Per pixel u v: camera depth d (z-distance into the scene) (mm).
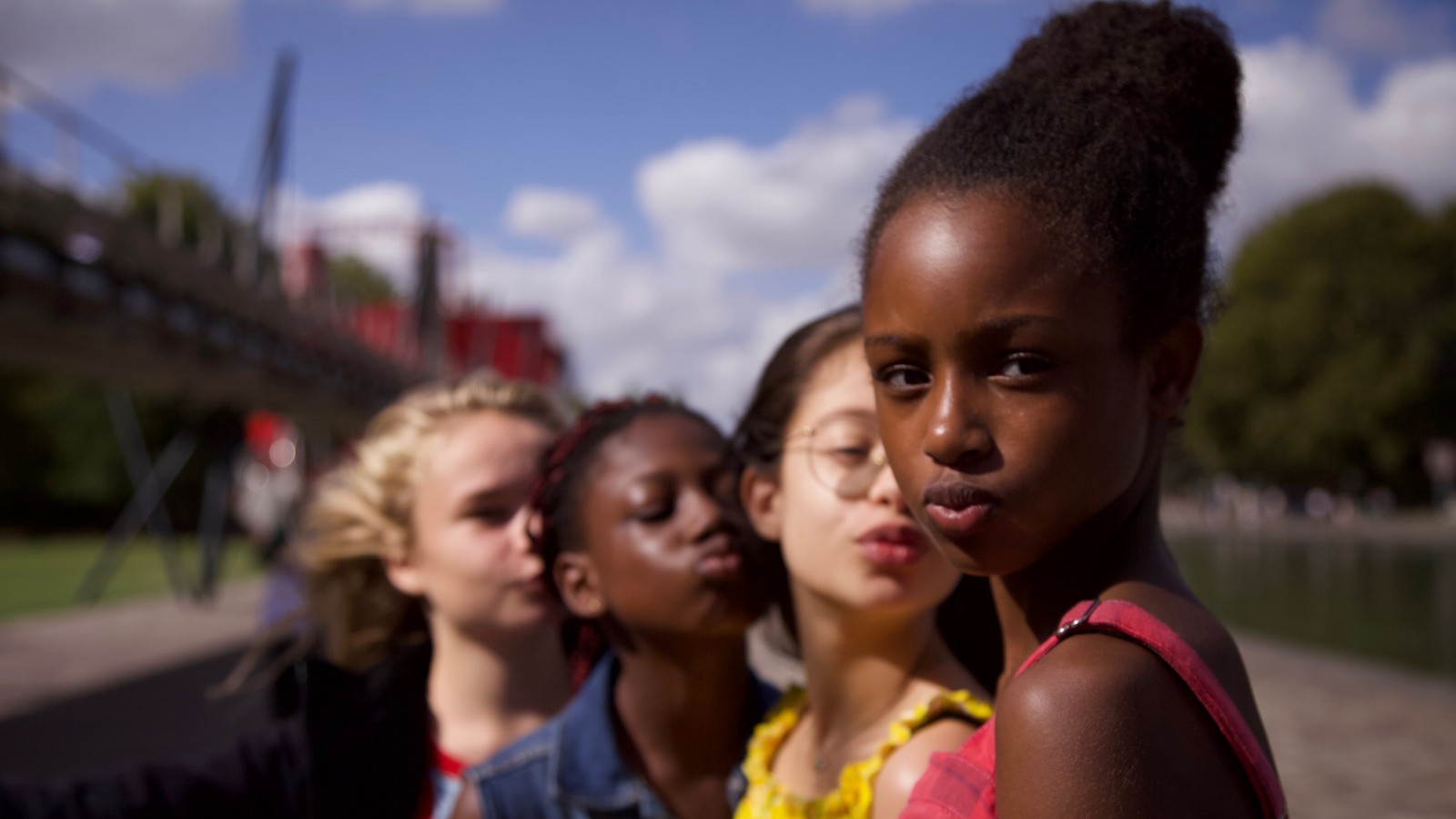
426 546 1913
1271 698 7605
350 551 1965
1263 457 52781
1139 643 663
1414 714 7039
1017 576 818
